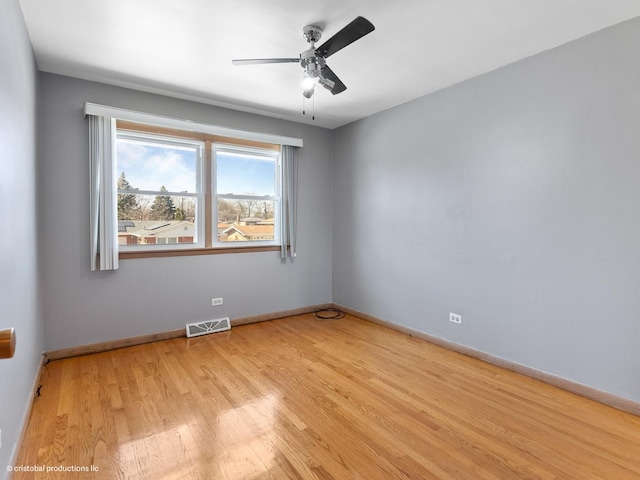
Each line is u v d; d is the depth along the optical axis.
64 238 3.03
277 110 4.01
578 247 2.46
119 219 3.37
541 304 2.67
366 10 2.11
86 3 2.03
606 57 2.30
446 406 2.28
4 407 1.48
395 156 3.89
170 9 2.10
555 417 2.16
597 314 2.38
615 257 2.29
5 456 1.49
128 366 2.88
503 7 2.09
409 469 1.69
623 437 1.96
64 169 3.02
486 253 3.03
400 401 2.34
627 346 2.25
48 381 2.58
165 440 1.90
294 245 4.48
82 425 2.02
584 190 2.42
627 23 2.21
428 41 2.48
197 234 3.82
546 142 2.61
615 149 2.28
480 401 2.35
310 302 4.70
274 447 1.85
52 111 2.96
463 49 2.60
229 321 3.98
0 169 1.47
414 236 3.69
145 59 2.75
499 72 2.90
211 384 2.57
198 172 3.80
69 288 3.06
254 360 3.03
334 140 4.79
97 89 3.17
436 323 3.48
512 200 2.83
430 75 3.06
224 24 2.26
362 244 4.37
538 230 2.68
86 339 3.15
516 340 2.83
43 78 2.93
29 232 2.28
